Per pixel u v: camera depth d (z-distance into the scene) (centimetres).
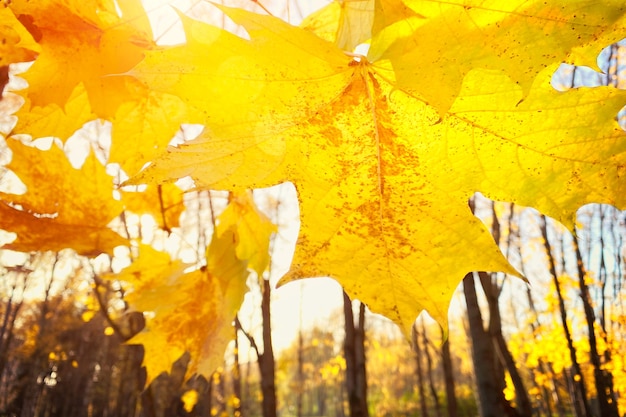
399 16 17
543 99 19
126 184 18
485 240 21
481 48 17
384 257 21
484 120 20
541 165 20
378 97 20
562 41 17
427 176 21
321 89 20
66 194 29
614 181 19
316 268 21
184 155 19
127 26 24
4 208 28
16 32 24
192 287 32
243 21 18
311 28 25
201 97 19
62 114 27
